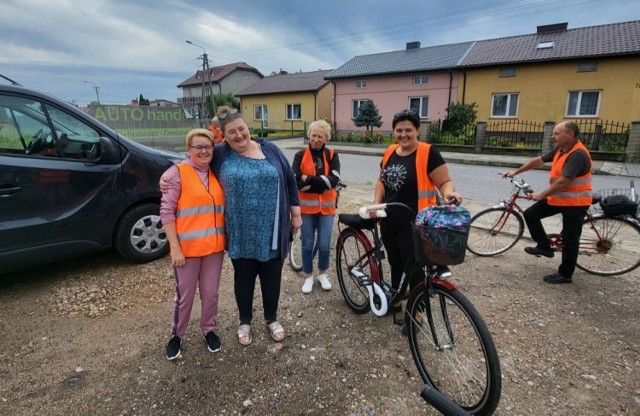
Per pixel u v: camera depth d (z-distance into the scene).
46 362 2.53
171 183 2.35
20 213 3.21
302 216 3.39
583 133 14.09
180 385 2.33
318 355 2.63
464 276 3.95
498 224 4.55
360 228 3.05
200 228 2.41
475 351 2.28
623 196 3.86
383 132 22.94
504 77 18.31
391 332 2.91
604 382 2.37
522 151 14.43
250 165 2.46
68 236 3.50
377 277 2.87
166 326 2.96
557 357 2.61
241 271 2.63
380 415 2.12
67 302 3.28
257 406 2.17
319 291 3.61
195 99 41.12
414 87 21.33
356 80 23.47
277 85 30.03
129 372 2.44
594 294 3.54
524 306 3.31
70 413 2.11
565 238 3.67
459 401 2.20
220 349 2.68
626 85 15.68
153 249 4.16
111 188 3.71
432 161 2.61
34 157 3.29
